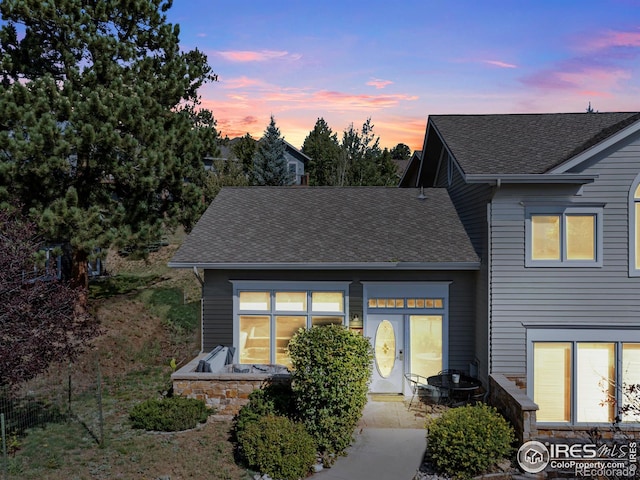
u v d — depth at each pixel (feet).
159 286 87.56
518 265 42.47
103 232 63.62
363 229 51.39
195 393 41.11
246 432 33.24
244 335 48.49
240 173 128.98
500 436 32.60
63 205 58.59
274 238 50.08
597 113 58.08
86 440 35.94
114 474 30.96
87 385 48.39
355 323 47.47
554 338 42.22
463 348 47.42
